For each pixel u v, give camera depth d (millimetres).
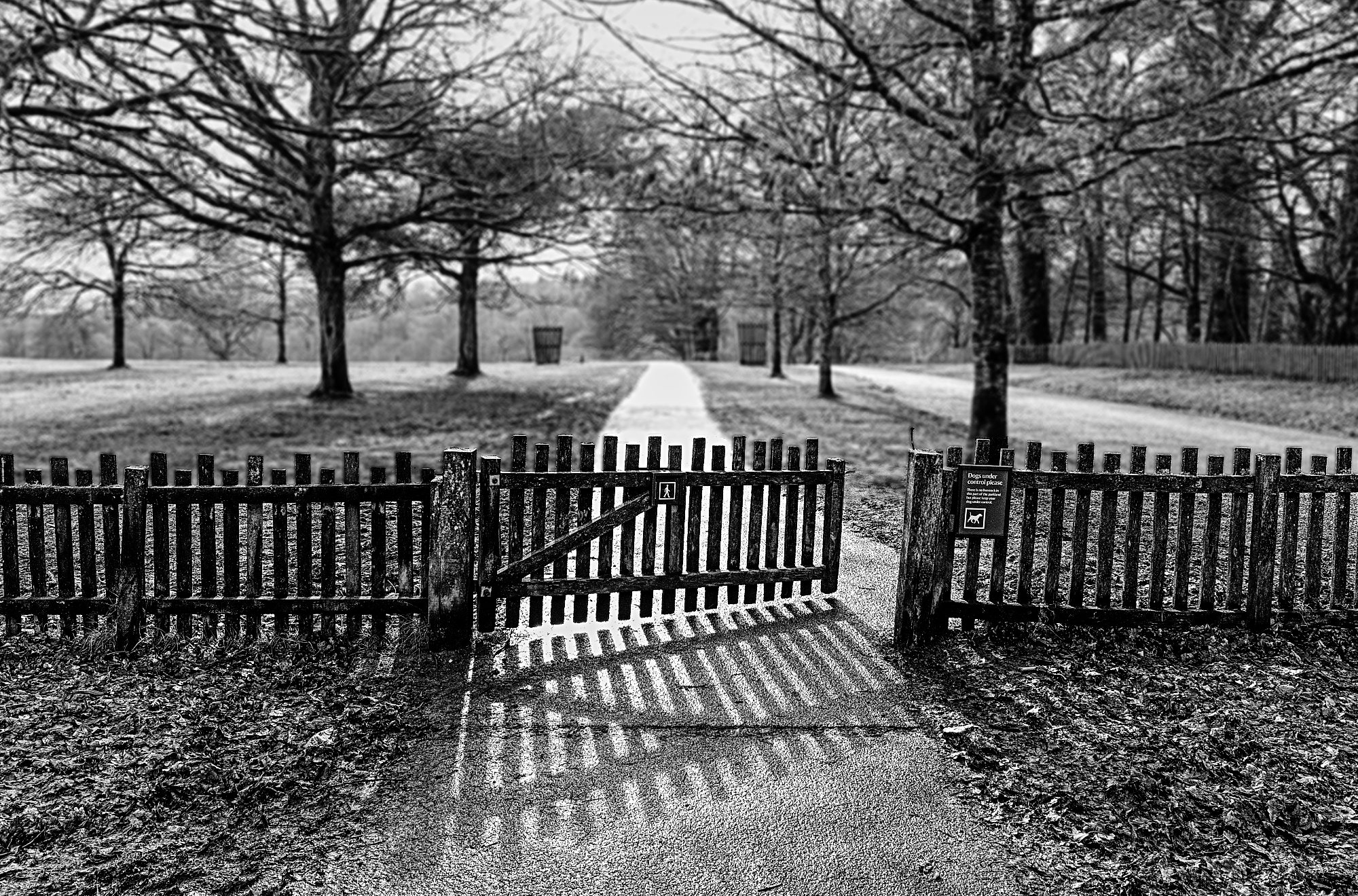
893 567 7832
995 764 4461
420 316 95562
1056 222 14305
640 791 4211
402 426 17859
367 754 4500
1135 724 4887
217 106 16516
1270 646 5949
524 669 5547
